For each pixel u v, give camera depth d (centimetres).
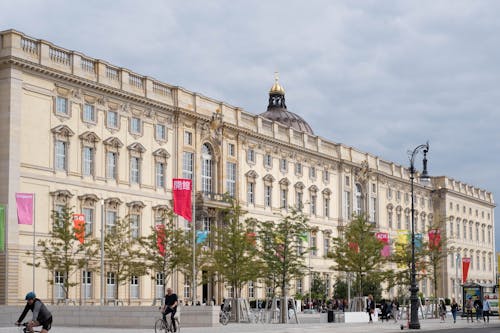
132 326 5119
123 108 7806
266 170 10231
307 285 10962
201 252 7325
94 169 7388
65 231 6444
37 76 6831
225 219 7762
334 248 10069
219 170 9225
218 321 5372
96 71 7500
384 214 13088
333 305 9475
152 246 7094
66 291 6562
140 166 7988
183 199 6775
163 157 8312
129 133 7869
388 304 7812
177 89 8588
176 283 8375
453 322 7494
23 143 6662
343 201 11988
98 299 7225
